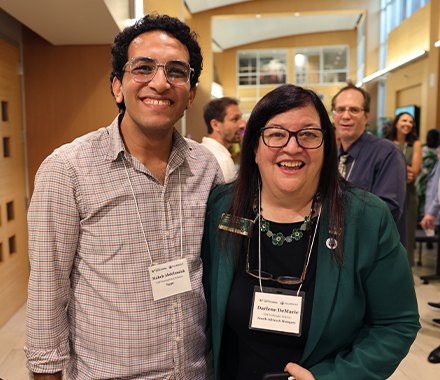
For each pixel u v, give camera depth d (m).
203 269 1.37
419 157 4.59
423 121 8.82
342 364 1.11
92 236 1.15
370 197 1.20
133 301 1.15
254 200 1.29
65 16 2.91
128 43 1.18
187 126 13.37
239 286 1.25
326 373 1.10
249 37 18.58
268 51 19.34
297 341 1.17
